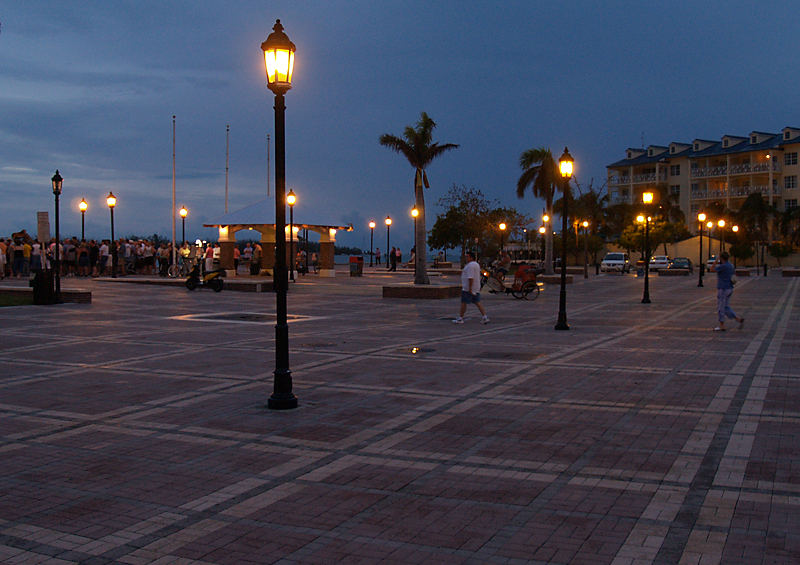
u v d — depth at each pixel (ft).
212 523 16.69
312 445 23.18
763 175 289.94
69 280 120.57
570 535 15.81
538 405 28.68
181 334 52.90
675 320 63.41
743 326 57.31
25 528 16.46
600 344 46.88
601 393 30.91
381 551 15.08
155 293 97.71
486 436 24.11
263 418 26.78
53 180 77.46
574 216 178.60
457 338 50.49
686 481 19.35
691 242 273.33
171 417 26.99
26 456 22.08
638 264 217.15
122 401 29.78
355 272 159.02
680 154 309.01
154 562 14.64
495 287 101.30
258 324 60.23
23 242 126.93
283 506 17.75
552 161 140.67
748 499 17.92
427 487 19.08
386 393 31.17
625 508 17.40
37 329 55.83
